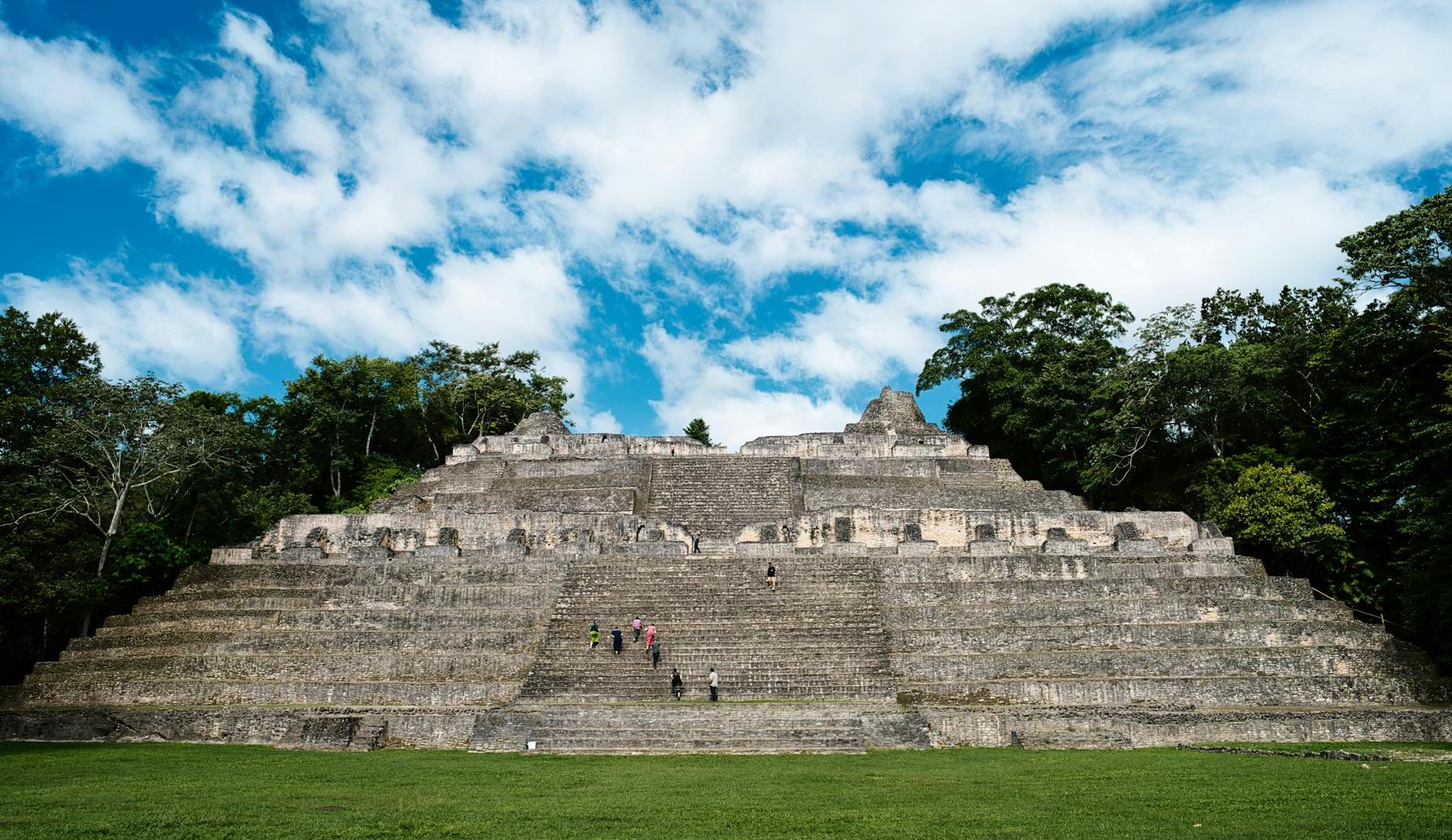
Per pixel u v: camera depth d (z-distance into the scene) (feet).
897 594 109.29
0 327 148.15
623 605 105.29
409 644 103.65
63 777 64.44
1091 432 170.91
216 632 107.04
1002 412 187.11
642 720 80.69
